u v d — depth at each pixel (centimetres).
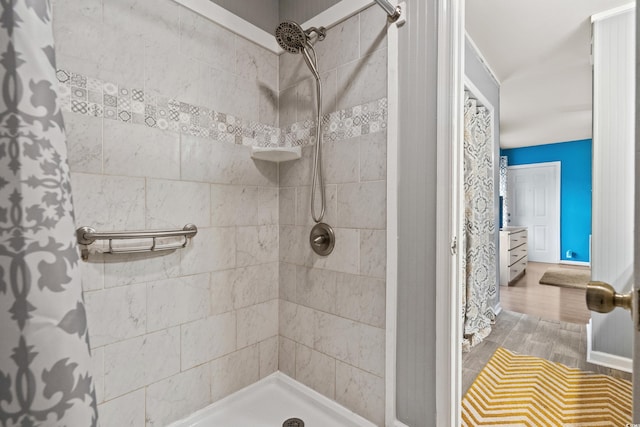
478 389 168
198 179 135
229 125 146
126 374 115
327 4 147
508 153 602
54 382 28
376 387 129
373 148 129
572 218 537
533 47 235
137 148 116
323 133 146
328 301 146
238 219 150
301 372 157
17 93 28
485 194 259
